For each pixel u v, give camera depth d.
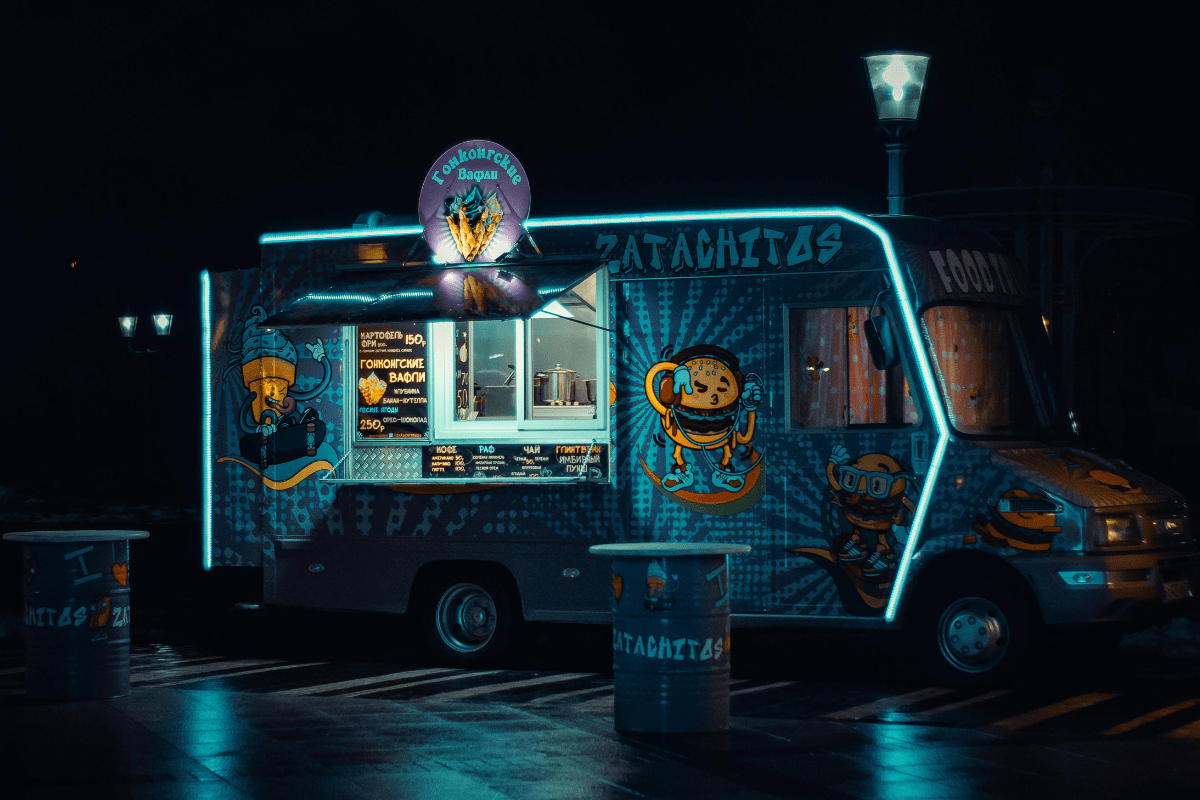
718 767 6.57
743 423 9.59
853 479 9.33
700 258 9.73
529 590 10.04
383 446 10.45
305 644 11.73
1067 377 13.91
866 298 9.38
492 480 10.09
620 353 9.87
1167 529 9.20
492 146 10.16
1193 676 9.53
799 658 10.64
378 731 7.47
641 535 9.80
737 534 9.59
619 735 7.37
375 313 9.60
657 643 7.41
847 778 6.36
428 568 10.41
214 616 13.79
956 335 9.34
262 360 10.76
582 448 9.93
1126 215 12.67
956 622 9.11
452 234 10.22
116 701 8.49
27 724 7.66
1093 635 9.51
